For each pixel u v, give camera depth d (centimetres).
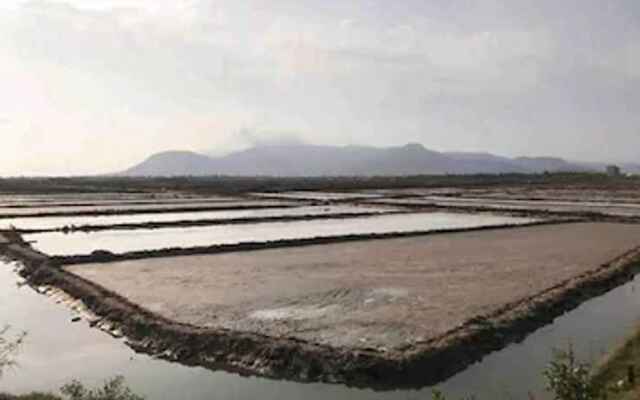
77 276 3152
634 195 10688
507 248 4088
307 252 4009
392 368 1711
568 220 6022
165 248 4138
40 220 6241
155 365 1908
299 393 1648
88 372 1841
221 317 2269
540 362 1842
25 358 1975
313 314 2300
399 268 3328
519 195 10894
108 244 4528
